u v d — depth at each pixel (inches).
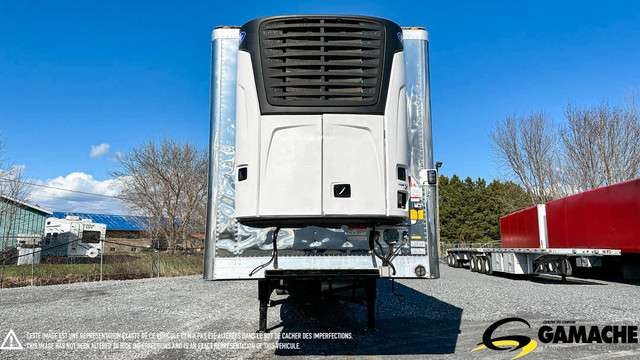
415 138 167.6
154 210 1214.9
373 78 135.7
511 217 674.2
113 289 410.0
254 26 139.3
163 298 335.6
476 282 479.5
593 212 485.7
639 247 420.5
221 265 164.2
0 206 836.6
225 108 169.2
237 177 140.3
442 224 1969.7
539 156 1161.4
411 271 160.2
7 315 262.8
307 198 130.1
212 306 291.1
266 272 151.6
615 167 981.2
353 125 132.6
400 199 137.2
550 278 582.2
